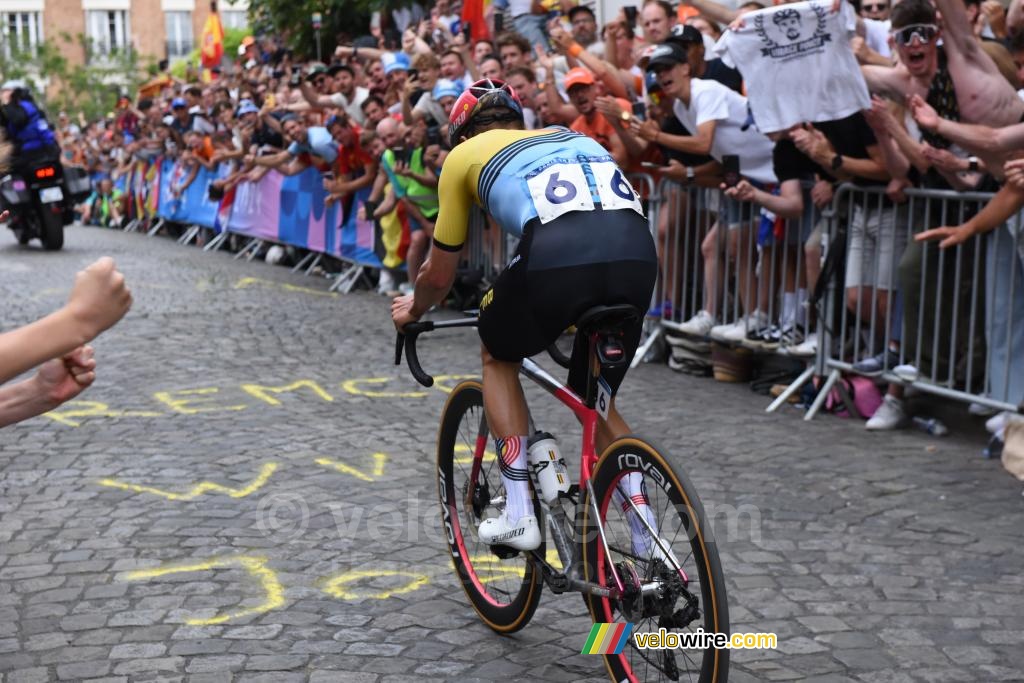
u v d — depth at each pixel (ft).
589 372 12.64
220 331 36.70
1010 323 21.84
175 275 51.75
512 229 12.78
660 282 31.68
